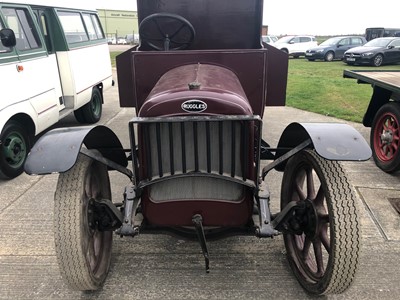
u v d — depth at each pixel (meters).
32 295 2.67
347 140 2.29
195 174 2.36
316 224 2.45
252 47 3.49
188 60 3.00
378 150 4.94
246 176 2.40
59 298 2.65
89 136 2.55
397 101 4.74
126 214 2.46
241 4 3.34
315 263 2.81
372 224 3.52
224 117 2.20
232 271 2.90
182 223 2.52
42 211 3.83
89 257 2.55
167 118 2.21
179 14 3.38
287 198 3.04
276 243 3.25
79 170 2.41
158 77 3.01
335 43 21.20
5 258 3.08
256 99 3.11
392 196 4.07
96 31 7.82
